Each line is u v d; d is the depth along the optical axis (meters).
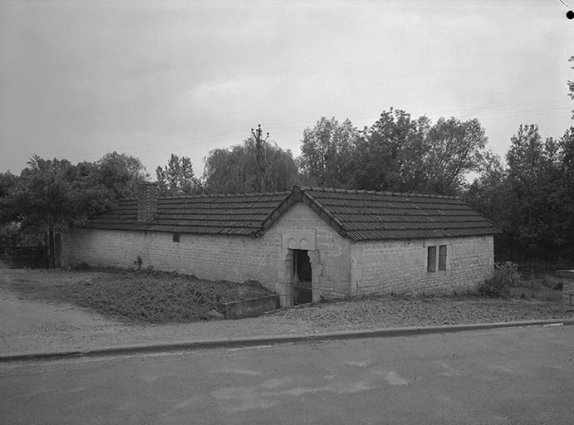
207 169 38.34
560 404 5.54
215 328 9.11
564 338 8.74
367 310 10.91
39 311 11.07
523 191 33.88
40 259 26.09
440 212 17.41
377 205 15.26
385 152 40.47
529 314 11.61
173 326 9.51
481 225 18.25
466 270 17.28
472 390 5.95
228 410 5.27
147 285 13.97
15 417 5.05
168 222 18.53
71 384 6.00
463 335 8.88
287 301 14.12
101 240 21.48
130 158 48.16
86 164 24.52
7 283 15.77
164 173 50.97
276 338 8.13
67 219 21.62
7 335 8.41
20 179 22.31
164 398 5.58
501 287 17.89
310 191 13.81
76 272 19.92
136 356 7.23
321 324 9.39
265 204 16.59
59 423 4.92
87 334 8.48
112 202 22.92
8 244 27.02
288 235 14.16
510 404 5.52
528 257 34.56
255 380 6.20
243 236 15.36
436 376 6.46
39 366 6.70
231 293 13.33
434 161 39.50
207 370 6.57
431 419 5.09
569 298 13.20
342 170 44.12
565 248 33.16
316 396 5.69
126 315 10.62
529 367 6.91
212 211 17.92
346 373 6.52
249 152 37.53
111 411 5.22
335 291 12.97
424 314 10.67
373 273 13.36
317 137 53.59
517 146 35.94
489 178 39.00
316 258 13.41
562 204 31.94
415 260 14.89
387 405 5.45
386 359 7.20
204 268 16.81
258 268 15.07
